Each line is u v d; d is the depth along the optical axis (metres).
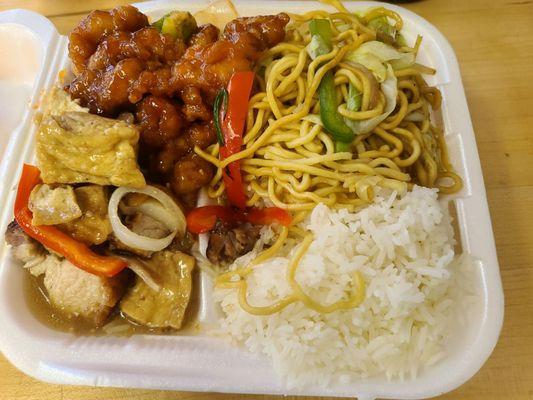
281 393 0.17
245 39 0.20
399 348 0.17
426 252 0.19
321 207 0.19
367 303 0.18
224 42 0.20
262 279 0.19
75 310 0.19
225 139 0.20
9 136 0.26
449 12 0.29
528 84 0.26
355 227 0.19
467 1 0.29
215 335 0.18
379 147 0.21
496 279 0.18
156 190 0.20
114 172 0.18
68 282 0.19
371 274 0.18
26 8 0.29
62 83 0.23
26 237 0.19
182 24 0.21
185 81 0.20
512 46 0.28
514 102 0.26
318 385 0.17
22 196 0.19
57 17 0.29
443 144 0.22
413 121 0.22
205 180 0.21
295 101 0.21
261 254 0.19
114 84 0.19
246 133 0.20
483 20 0.28
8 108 0.27
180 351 0.18
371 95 0.20
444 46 0.24
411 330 0.18
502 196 0.23
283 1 0.25
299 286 0.18
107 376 0.17
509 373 0.19
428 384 0.16
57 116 0.19
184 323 0.19
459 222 0.20
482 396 0.19
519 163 0.24
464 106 0.22
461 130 0.21
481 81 0.26
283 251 0.20
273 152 0.20
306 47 0.21
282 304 0.18
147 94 0.20
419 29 0.24
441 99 0.23
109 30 0.21
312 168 0.20
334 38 0.21
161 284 0.20
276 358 0.17
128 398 0.19
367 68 0.20
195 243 0.21
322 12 0.23
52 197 0.18
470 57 0.27
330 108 0.20
